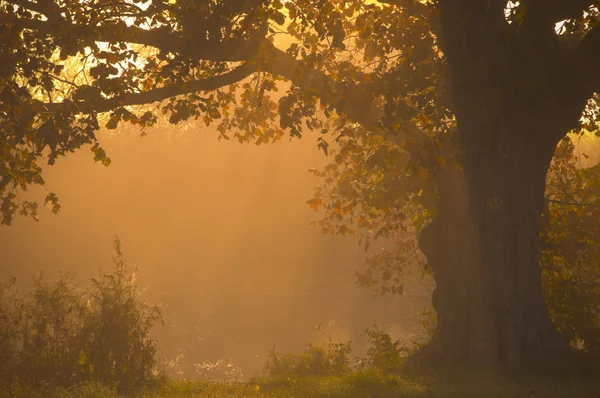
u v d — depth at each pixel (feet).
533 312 55.62
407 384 49.11
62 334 57.16
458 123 57.52
